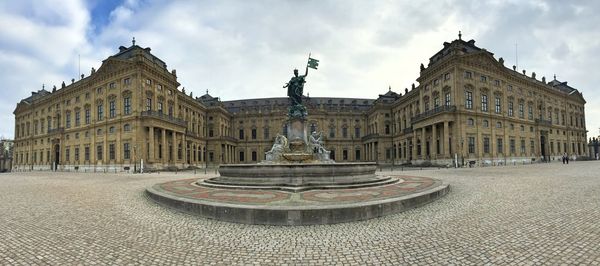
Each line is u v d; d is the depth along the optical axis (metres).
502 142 62.53
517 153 65.38
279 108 109.19
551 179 23.78
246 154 107.50
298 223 10.29
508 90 65.56
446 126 56.50
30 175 46.81
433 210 12.65
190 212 12.44
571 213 11.38
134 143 56.47
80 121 68.50
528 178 25.16
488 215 11.47
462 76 57.41
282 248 7.96
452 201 14.77
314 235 9.10
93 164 63.97
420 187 17.34
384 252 7.52
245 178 18.52
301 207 10.53
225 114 102.38
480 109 59.22
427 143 64.69
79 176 41.72
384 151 90.62
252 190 16.56
